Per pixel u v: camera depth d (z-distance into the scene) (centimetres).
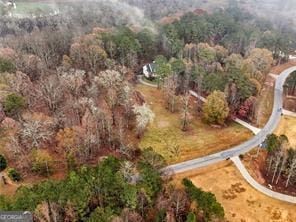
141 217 6731
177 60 13350
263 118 11556
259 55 14300
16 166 8125
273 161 8800
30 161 8081
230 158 9494
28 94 10125
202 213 6781
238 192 8338
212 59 14162
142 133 10256
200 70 12912
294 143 10250
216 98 10688
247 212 7781
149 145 9819
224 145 10044
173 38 15912
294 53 17650
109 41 14112
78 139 8500
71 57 13075
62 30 16600
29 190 6556
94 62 12762
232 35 16700
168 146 9844
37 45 13950
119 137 9456
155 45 15800
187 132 10562
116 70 12519
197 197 6888
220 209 6625
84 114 9425
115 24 19112
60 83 10638
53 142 8769
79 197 6344
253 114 11356
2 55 12219
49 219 6088
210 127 10900
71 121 9181
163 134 10375
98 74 11950
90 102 9769
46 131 8644
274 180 8762
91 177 6850
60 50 14388
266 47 16262
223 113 10625
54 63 13288
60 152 8475
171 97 11562
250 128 10925
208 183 8581
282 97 13012
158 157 8306
